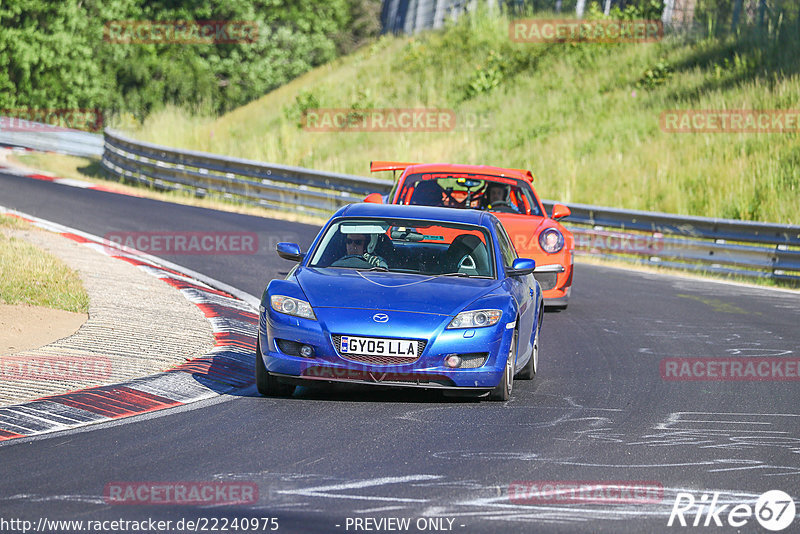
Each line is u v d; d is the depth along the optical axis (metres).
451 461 20.86
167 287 43.22
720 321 44.97
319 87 131.62
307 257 29.66
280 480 19.08
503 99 115.50
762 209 76.56
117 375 27.73
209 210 77.94
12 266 40.38
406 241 30.31
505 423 24.66
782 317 47.09
